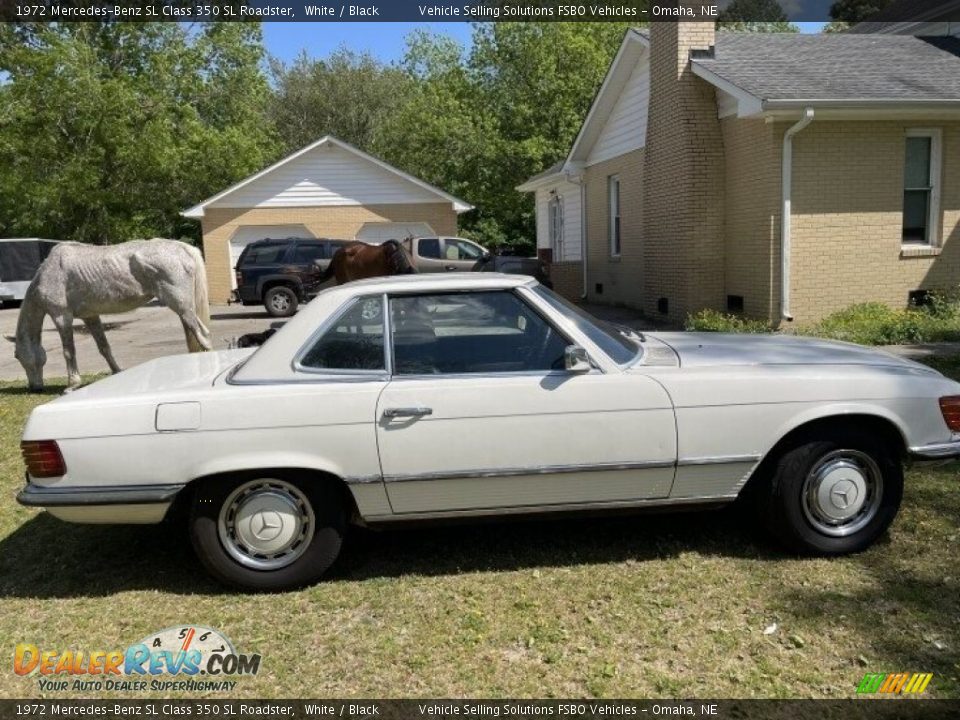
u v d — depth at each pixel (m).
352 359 3.92
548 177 20.16
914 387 4.04
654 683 3.12
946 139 11.56
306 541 3.95
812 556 4.11
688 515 4.80
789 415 3.95
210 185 28.86
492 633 3.53
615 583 3.95
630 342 4.35
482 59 32.12
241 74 32.50
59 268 8.82
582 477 3.92
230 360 4.80
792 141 11.23
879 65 12.40
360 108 50.25
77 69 24.47
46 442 3.75
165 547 4.65
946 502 4.75
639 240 15.60
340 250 13.27
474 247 19.58
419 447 3.81
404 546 4.49
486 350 3.96
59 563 4.46
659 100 13.63
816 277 11.58
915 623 3.46
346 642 3.50
